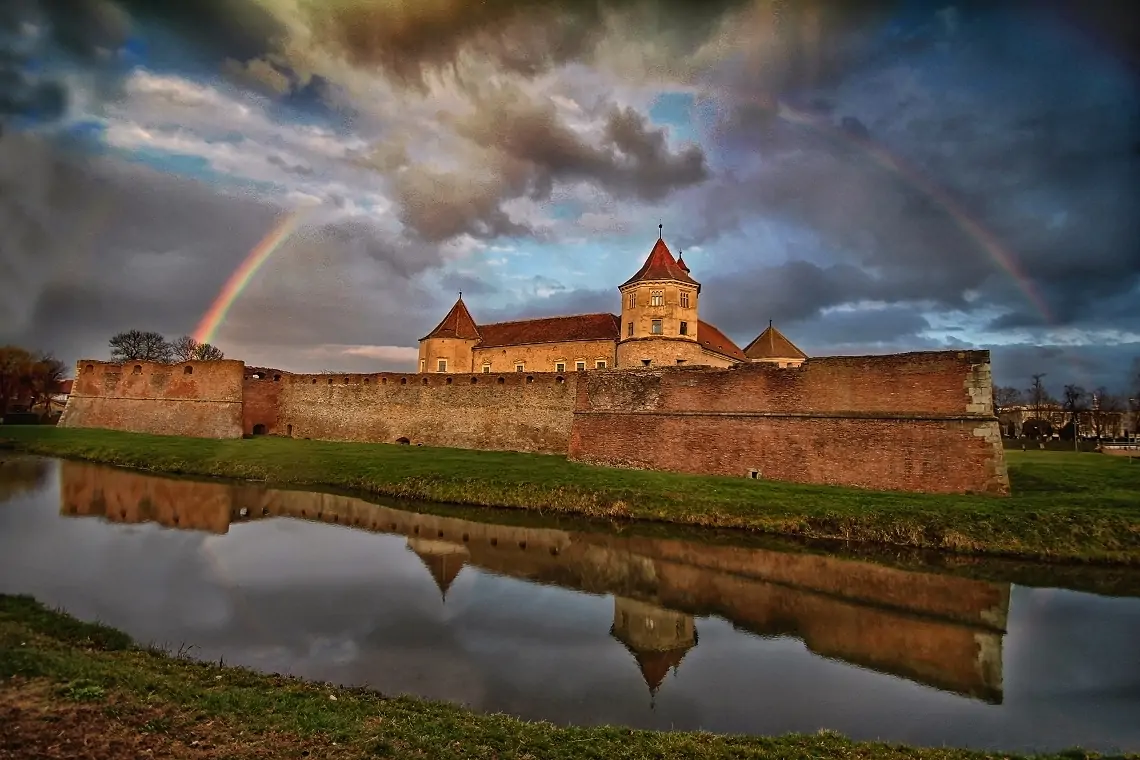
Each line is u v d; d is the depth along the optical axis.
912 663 13.48
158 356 111.00
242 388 52.09
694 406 33.28
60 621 12.69
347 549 21.89
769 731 10.45
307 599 16.69
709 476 31.23
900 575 19.47
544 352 55.97
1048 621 15.98
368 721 8.81
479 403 44.72
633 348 49.34
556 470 33.12
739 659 13.53
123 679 9.11
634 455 34.66
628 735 9.19
